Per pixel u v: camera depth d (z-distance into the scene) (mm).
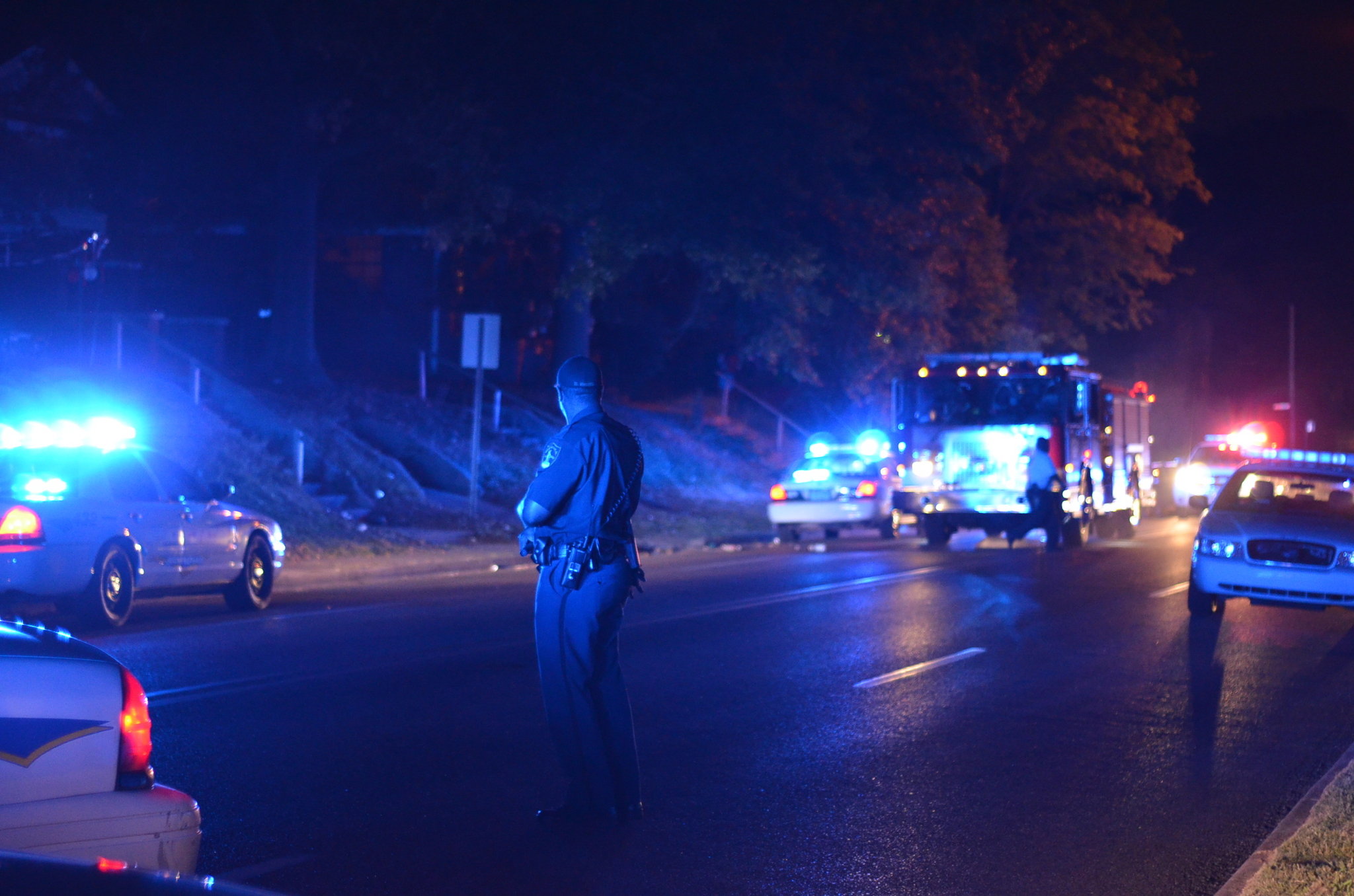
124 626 19703
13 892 3635
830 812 10359
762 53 41031
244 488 31812
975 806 10609
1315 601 21016
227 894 3717
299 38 38156
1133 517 43031
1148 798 10977
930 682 15992
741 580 27281
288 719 13180
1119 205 72562
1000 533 40438
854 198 43344
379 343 61062
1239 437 54844
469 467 41688
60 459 19062
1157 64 69062
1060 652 18375
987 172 69062
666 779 11297
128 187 47844
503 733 12711
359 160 50844
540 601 9711
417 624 20188
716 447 58438
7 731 6297
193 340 50781
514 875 8680
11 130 42531
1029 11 48469
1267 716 14344
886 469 39719
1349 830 9438
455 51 41188
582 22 40250
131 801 6562
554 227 53812
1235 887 8312
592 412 9750
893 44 42750
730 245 41344
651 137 41344
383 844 9289
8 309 39906
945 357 37562
